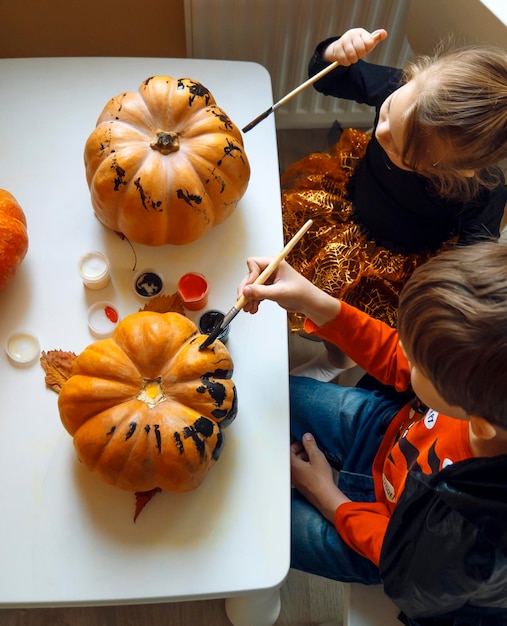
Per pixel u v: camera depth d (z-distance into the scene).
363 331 0.95
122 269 0.90
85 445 0.72
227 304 0.89
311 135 1.70
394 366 0.96
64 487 0.77
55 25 1.33
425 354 0.64
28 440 0.79
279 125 1.65
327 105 1.56
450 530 0.70
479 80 0.78
